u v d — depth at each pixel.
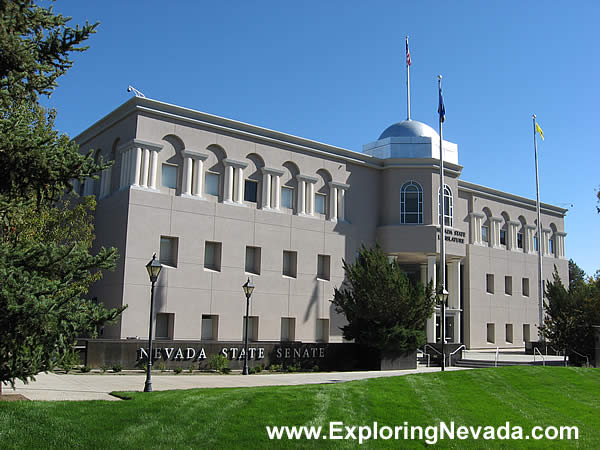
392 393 17.72
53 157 12.12
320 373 29.66
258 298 37.25
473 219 52.44
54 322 11.07
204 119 36.75
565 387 20.84
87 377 23.67
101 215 35.78
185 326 33.97
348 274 34.03
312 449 12.53
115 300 32.56
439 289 32.47
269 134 39.69
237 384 22.00
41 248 12.02
